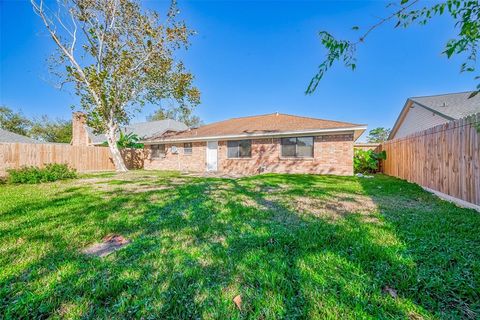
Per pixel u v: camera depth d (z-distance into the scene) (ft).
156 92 46.37
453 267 6.40
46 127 104.53
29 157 37.45
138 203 15.16
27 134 101.91
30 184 25.49
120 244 8.70
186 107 50.60
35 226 10.41
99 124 43.88
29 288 5.68
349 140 33.58
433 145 18.52
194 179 29.99
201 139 44.47
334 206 14.11
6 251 7.78
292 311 4.87
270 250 7.80
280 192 19.15
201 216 12.02
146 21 39.60
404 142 27.02
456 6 4.90
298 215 12.12
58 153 41.81
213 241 8.71
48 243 8.50
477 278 5.82
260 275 6.22
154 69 42.73
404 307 4.91
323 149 35.01
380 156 36.94
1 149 34.32
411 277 5.92
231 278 6.14
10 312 4.85
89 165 47.03
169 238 8.99
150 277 6.17
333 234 9.08
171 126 78.69
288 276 6.17
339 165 34.04
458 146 14.75
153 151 54.54
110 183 26.17
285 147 37.63
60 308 5.03
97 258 7.33
